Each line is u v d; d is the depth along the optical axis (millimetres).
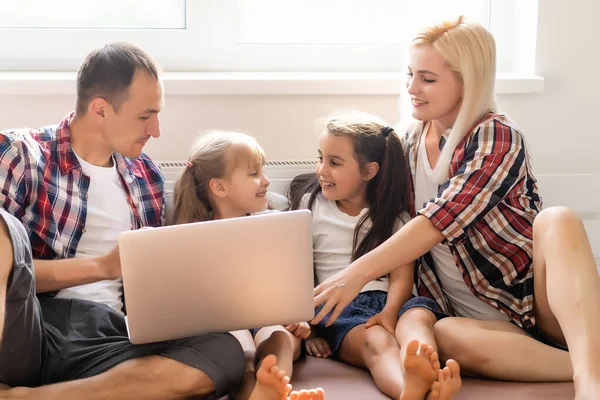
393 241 1655
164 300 1426
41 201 1597
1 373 1460
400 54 2275
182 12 2160
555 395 1538
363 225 1836
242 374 1479
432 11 2270
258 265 1456
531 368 1604
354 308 1754
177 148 2045
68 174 1640
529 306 1697
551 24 2154
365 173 1822
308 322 1786
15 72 2066
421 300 1754
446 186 1712
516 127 1755
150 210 1753
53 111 1976
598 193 2109
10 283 1362
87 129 1652
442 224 1648
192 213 1795
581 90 2197
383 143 1834
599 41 2180
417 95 1763
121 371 1430
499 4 2250
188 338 1480
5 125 1959
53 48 2094
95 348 1493
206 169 1778
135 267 1400
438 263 1820
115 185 1703
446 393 1440
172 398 1436
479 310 1794
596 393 1389
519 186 1742
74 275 1525
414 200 1851
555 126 2203
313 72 2223
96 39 2111
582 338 1466
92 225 1656
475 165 1682
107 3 2119
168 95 2012
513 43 2266
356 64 2256
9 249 1358
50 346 1504
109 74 1590
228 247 1434
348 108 2127
